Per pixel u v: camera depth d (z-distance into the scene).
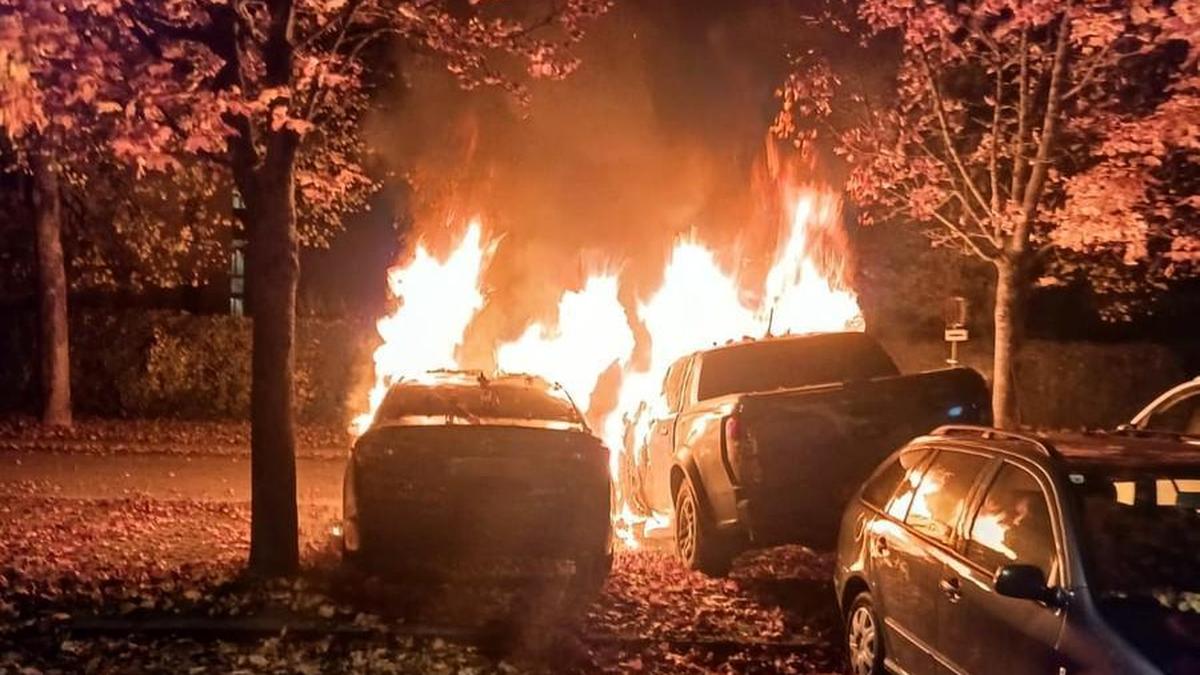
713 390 12.25
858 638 8.38
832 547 10.66
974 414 10.73
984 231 17.39
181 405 24.66
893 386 10.65
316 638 8.87
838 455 10.56
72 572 10.68
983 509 7.16
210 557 11.49
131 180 22.34
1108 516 6.50
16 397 24.52
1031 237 17.47
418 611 9.84
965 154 18.34
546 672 8.45
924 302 24.36
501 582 10.88
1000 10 16.45
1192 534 6.43
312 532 13.41
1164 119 14.76
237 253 27.81
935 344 24.41
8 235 24.11
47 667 8.09
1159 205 16.00
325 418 24.86
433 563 10.72
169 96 9.58
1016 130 17.95
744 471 10.59
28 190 23.30
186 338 24.59
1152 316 26.70
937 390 10.70
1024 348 24.69
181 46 10.05
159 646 8.57
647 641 9.12
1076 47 16.16
